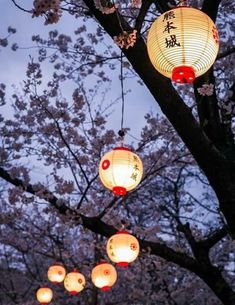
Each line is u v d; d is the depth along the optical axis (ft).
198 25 14.07
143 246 26.03
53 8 16.47
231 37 32.89
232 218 17.58
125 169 20.54
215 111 19.35
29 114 36.91
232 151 18.43
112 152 21.02
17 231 49.49
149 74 16.30
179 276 49.52
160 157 35.81
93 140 36.27
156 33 14.38
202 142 16.83
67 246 49.75
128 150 21.11
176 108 16.46
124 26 16.58
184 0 15.02
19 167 32.78
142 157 37.06
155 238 36.47
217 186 17.49
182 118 16.57
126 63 29.35
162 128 35.37
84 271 45.11
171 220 51.39
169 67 14.28
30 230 47.65
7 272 62.44
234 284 52.75
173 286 50.08
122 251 24.93
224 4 31.01
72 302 54.08
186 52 13.97
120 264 25.17
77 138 36.35
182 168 46.68
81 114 36.91
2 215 36.55
